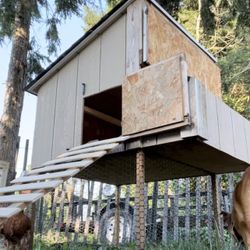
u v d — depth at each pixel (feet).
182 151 12.38
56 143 14.39
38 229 21.26
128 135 11.75
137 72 11.94
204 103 10.93
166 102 10.91
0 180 13.65
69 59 15.02
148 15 12.55
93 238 20.38
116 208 19.53
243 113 28.50
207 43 33.81
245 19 24.99
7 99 18.97
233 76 27.96
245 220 8.63
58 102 14.96
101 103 17.38
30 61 22.41
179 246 13.23
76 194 22.91
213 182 17.11
